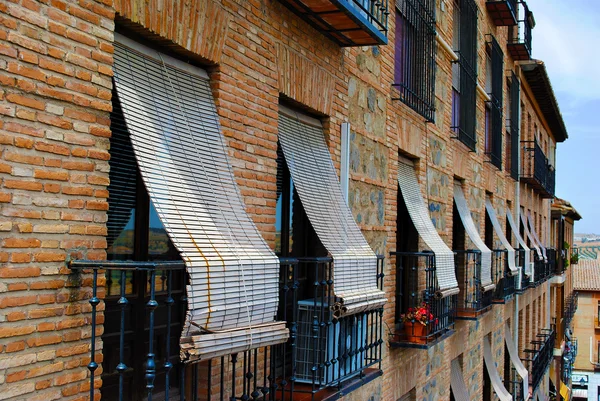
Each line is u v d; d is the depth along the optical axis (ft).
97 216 14.49
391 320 32.32
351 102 27.84
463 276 48.85
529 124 90.74
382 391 30.63
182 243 15.24
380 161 31.17
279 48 22.08
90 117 14.33
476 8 51.06
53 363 13.33
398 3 34.27
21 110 12.73
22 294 12.72
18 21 12.64
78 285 13.88
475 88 50.55
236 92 19.75
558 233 133.28
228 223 17.53
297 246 24.99
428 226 36.14
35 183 13.04
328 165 25.71
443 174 42.91
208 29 18.40
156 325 17.61
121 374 13.57
